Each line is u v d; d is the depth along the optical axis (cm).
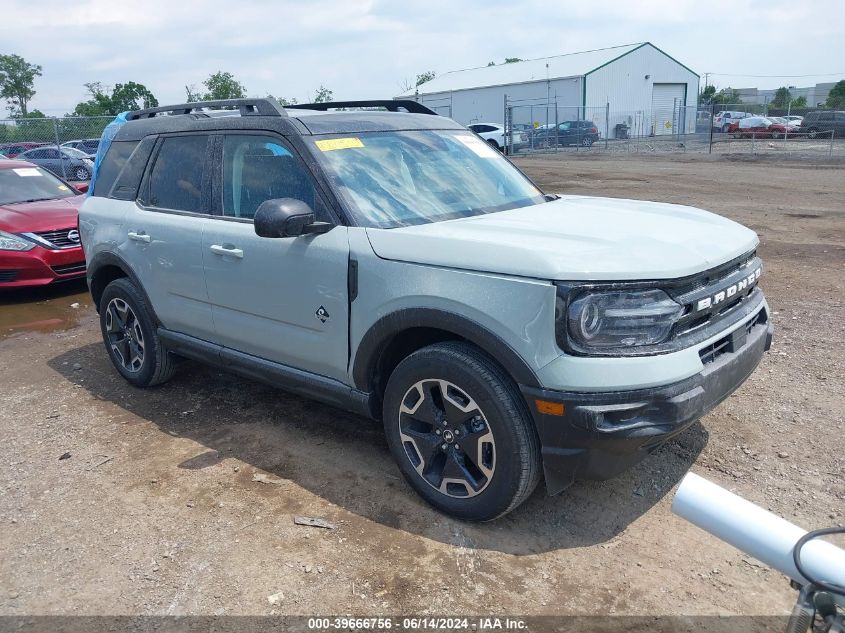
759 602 283
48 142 2073
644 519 339
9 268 788
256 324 403
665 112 4634
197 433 446
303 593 295
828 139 3228
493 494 316
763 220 1144
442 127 455
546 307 282
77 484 389
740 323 331
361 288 341
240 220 407
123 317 513
